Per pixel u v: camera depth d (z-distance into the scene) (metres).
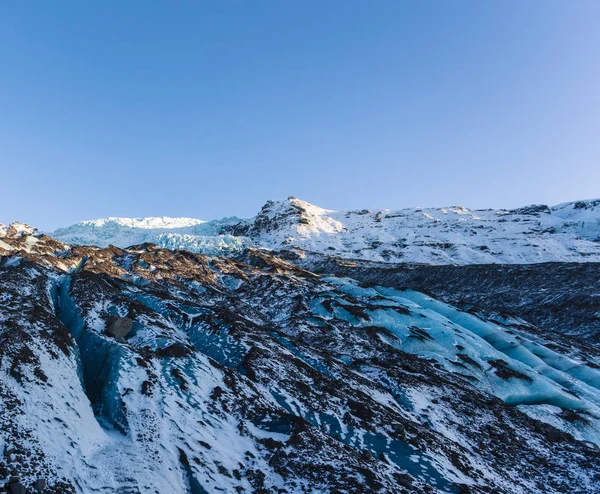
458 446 25.09
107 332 27.23
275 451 18.98
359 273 104.75
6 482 12.57
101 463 15.54
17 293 29.28
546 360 47.44
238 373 26.12
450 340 44.47
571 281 77.56
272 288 58.41
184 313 36.19
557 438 30.19
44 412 16.45
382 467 19.42
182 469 16.50
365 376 34.25
